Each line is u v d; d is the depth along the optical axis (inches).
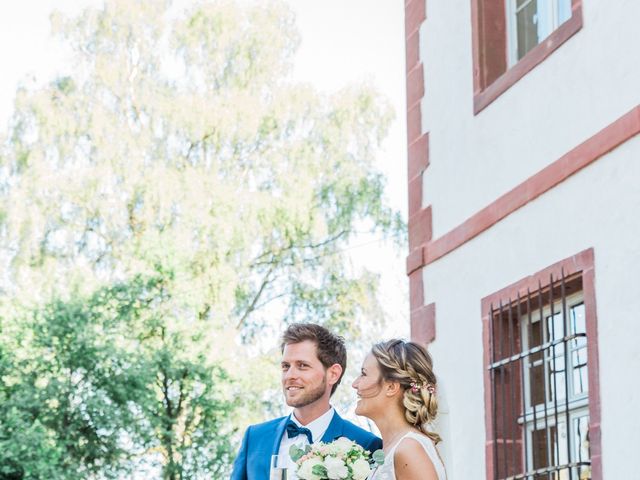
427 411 178.1
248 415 820.6
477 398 271.6
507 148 269.0
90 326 749.9
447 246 291.0
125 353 748.0
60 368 736.3
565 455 242.7
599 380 225.3
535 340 259.0
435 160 304.2
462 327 282.0
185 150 938.7
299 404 185.8
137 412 751.1
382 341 183.2
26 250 875.4
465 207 287.0
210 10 955.3
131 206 896.9
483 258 274.5
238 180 937.5
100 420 724.0
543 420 251.9
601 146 229.8
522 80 263.4
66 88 917.8
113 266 893.2
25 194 882.1
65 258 887.1
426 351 182.2
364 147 959.6
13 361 729.6
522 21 284.7
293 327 189.5
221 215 887.1
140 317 789.2
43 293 779.4
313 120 953.5
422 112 313.6
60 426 724.0
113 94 929.5
